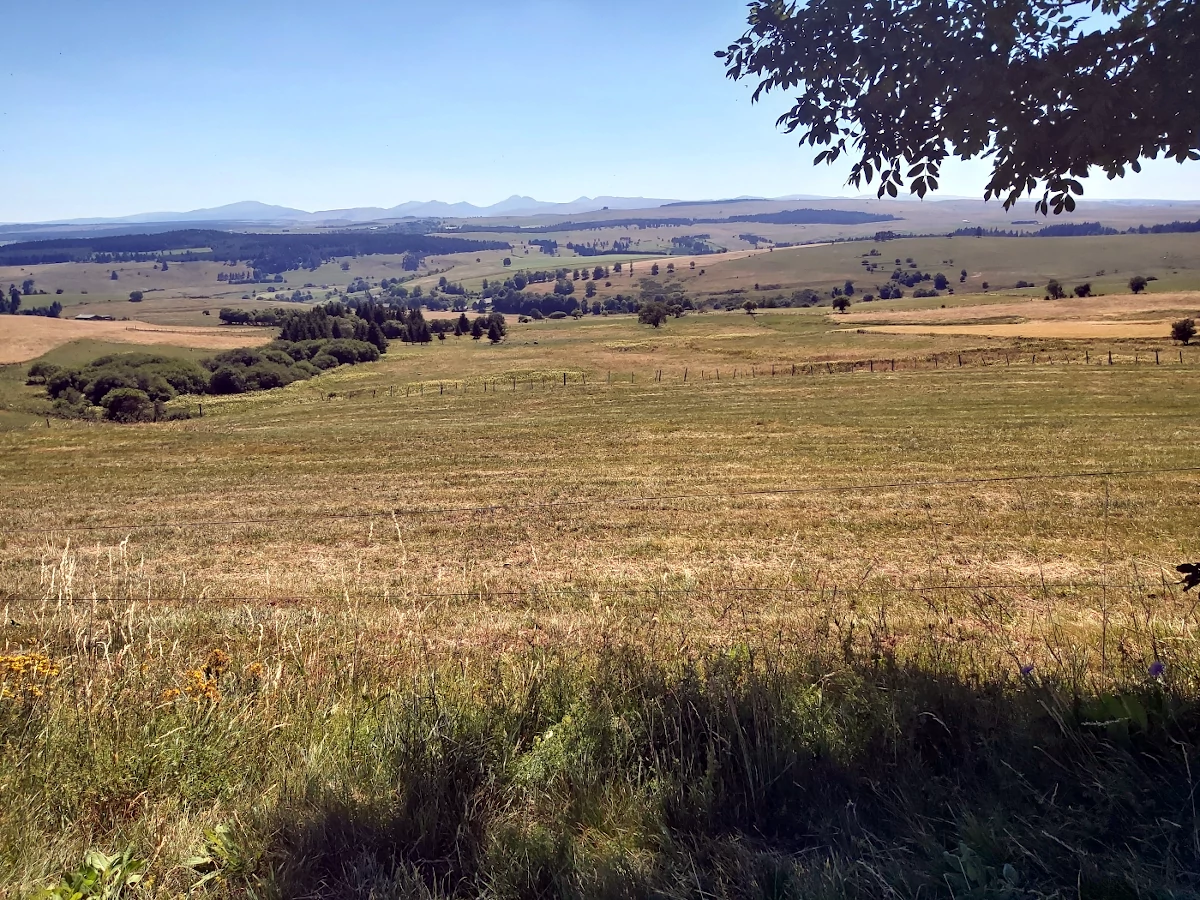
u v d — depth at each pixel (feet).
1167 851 7.76
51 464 111.14
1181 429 98.73
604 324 465.06
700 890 7.88
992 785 9.57
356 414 170.30
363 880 8.56
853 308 472.03
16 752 10.78
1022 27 11.91
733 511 65.77
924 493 69.92
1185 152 11.53
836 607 30.89
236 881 8.90
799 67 13.34
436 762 10.37
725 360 236.22
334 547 59.26
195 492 89.45
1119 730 9.78
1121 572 42.01
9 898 8.18
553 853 8.80
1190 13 10.89
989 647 16.97
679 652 15.03
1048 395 135.23
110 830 9.65
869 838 8.75
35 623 21.43
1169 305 311.27
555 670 13.76
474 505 75.15
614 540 57.41
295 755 11.35
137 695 13.01
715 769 9.89
